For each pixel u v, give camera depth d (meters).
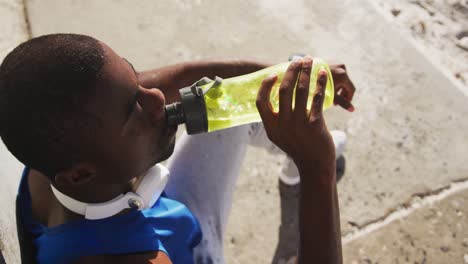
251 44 2.35
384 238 1.87
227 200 1.41
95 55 0.79
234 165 1.41
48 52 0.77
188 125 1.00
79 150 0.82
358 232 1.89
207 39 2.37
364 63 2.29
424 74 2.25
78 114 0.78
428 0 2.49
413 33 2.38
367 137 2.10
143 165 0.97
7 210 1.21
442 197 1.96
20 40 2.28
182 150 1.39
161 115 0.94
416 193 1.97
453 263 1.82
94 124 0.80
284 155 1.98
